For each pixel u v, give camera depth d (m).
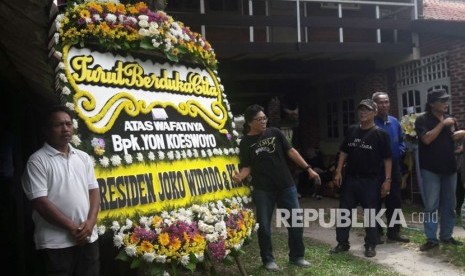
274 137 5.16
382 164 5.91
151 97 4.16
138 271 4.14
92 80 3.78
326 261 5.53
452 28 9.30
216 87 4.90
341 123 13.34
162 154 4.05
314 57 10.70
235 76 11.55
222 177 4.59
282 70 10.72
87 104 3.69
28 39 3.41
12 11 2.98
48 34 3.50
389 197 6.35
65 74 3.62
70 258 3.18
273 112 15.81
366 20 10.09
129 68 4.05
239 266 4.49
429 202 5.81
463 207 5.90
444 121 5.61
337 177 6.05
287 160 5.67
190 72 4.62
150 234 3.60
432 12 11.38
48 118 3.21
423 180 5.86
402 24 10.25
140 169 3.85
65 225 3.07
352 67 11.45
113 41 3.94
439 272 5.06
